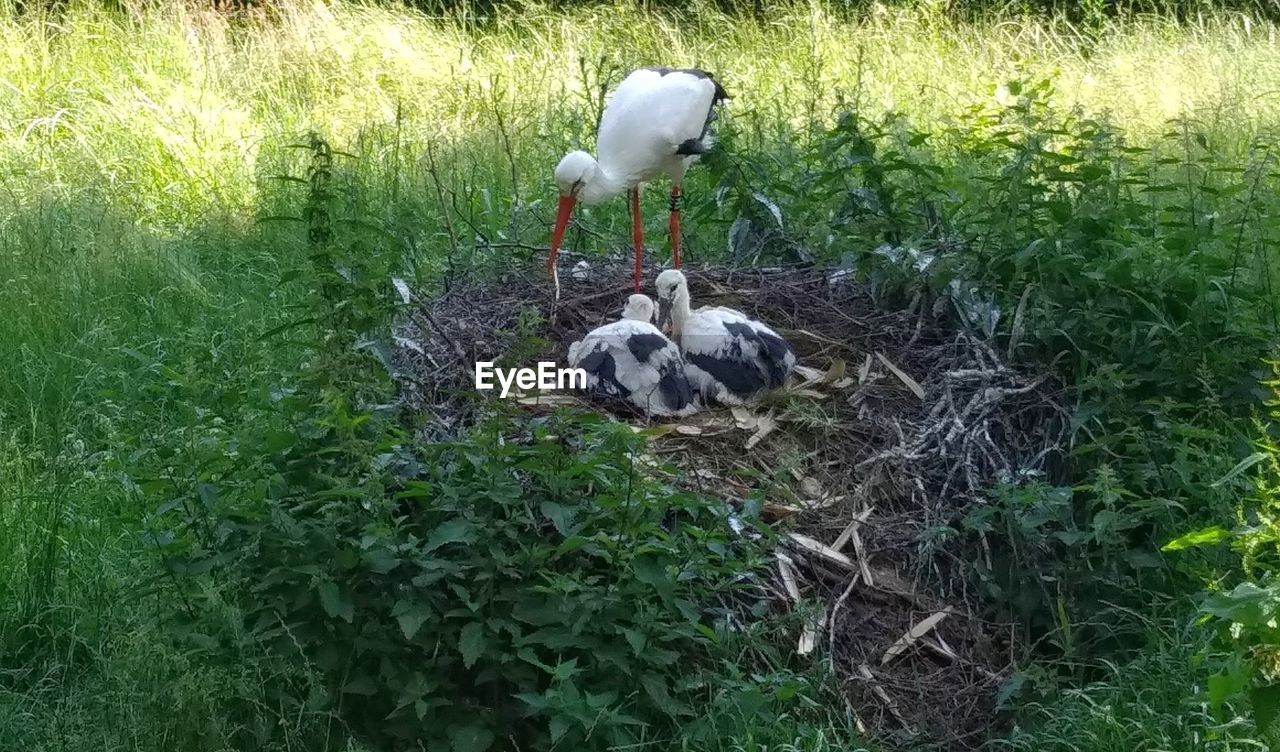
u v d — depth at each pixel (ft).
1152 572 14.87
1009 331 17.60
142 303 23.63
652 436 14.52
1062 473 16.26
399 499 13.75
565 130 30.32
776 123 28.48
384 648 13.08
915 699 14.19
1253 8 43.50
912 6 41.65
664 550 13.23
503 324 18.72
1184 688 13.19
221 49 37.11
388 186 27.89
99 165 29.71
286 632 13.01
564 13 41.75
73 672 14.98
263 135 32.17
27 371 20.95
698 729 12.99
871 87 34.81
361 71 36.01
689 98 21.45
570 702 12.44
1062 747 13.20
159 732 12.67
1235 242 18.12
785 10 41.45
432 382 16.53
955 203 20.72
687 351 17.12
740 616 14.25
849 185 20.86
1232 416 16.46
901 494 15.81
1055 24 42.11
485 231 23.98
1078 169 18.49
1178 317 17.54
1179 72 35.17
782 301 19.60
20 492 17.21
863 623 14.67
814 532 15.26
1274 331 16.97
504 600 13.17
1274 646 10.45
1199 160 21.52
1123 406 15.80
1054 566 14.99
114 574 15.70
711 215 22.77
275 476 13.51
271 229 27.81
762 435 16.31
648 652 12.94
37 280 23.62
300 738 12.91
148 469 14.33
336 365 14.12
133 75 34.94
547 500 13.70
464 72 36.14
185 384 14.83
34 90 33.88
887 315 18.79
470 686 13.56
